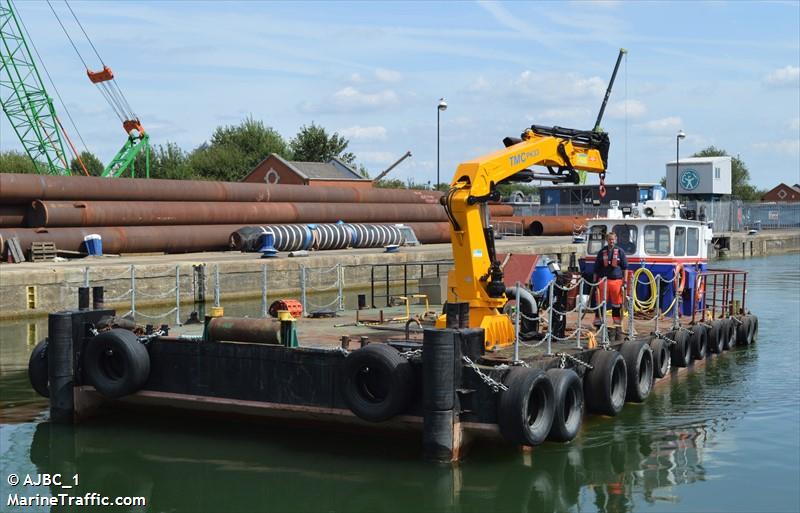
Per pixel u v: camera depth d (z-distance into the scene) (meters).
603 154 14.78
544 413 10.95
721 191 69.31
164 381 12.41
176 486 10.52
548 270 14.43
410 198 52.25
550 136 13.86
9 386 15.77
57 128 57.53
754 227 75.38
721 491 10.34
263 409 11.71
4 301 24.86
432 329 10.61
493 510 9.70
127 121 60.44
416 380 10.90
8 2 55.31
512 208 59.44
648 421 13.48
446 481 10.51
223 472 10.95
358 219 46.53
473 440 11.55
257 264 31.34
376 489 10.30
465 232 12.27
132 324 13.03
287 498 10.09
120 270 27.47
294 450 11.78
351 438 12.21
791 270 46.34
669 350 15.85
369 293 33.47
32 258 31.06
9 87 56.12
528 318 12.77
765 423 13.41
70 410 12.89
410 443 11.89
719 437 12.63
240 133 93.00
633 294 14.42
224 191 41.16
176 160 83.75
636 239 17.36
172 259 32.91
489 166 12.36
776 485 10.55
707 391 15.64
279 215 42.03
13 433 12.63
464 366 10.71
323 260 34.16
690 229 17.59
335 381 11.21
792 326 24.27
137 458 11.52
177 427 12.94
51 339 12.89
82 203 34.03
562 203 65.12
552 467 11.16
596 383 12.68
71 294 26.50
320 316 16.50
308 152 97.31
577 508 9.76
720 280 38.41
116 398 12.63
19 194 32.59
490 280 12.36
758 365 18.17
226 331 12.10
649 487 10.45
